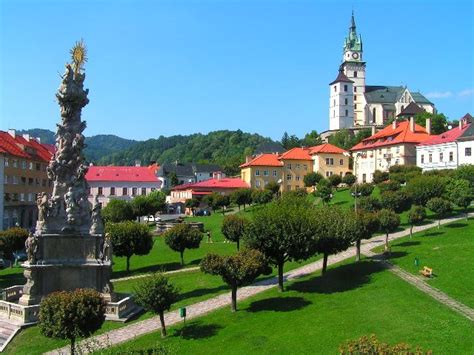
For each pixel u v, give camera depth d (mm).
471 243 58781
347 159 149625
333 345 32031
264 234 46594
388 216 60844
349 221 54156
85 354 36000
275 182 134750
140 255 70312
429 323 33719
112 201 97125
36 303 45375
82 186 49250
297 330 36031
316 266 58281
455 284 43438
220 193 135750
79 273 46656
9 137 109375
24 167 109250
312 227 47500
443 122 154250
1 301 45031
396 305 38719
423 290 42719
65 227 47188
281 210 48406
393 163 132250
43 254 46719
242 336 36531
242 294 48719
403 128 136875
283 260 48312
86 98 49938
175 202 153875
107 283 46688
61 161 48625
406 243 63969
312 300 43625
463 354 28312
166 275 60969
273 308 42625
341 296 43688
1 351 37969
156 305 37500
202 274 59688
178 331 39188
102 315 34250
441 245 59906
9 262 71625
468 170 90438
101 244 47562
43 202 47688
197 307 45531
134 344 36906
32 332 41000
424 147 121688
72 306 32875
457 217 77562
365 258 58625
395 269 51125
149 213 107312
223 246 77875
